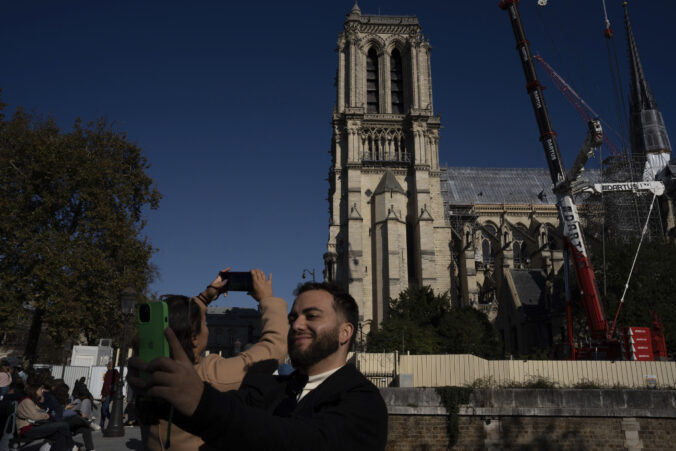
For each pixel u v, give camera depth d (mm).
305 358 2898
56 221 37875
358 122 73062
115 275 38156
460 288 72188
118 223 38844
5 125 38250
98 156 40438
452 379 27703
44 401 14258
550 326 56719
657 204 68438
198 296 3904
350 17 78938
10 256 35688
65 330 35250
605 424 23922
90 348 35250
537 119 45000
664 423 23766
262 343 3799
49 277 34281
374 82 80875
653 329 31578
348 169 70688
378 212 68438
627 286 42469
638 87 112062
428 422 24422
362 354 29000
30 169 37656
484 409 24281
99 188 38594
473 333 49344
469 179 94250
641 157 86625
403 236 67062
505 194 91812
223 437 1754
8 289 34594
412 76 76812
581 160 38594
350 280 65312
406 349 46094
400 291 64062
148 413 2127
